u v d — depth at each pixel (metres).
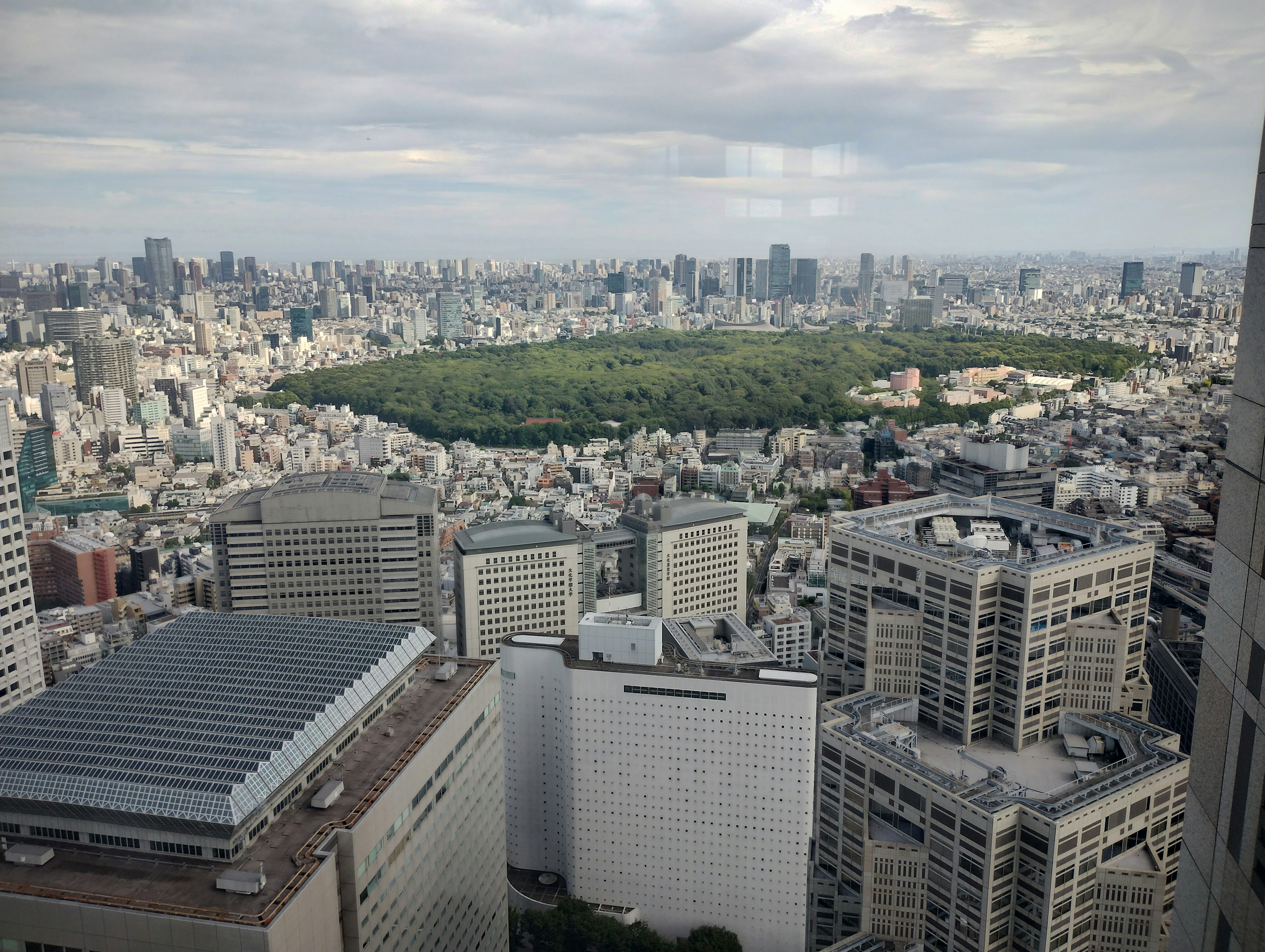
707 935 116.81
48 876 61.34
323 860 62.34
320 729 72.88
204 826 61.31
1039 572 108.31
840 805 116.44
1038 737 114.50
